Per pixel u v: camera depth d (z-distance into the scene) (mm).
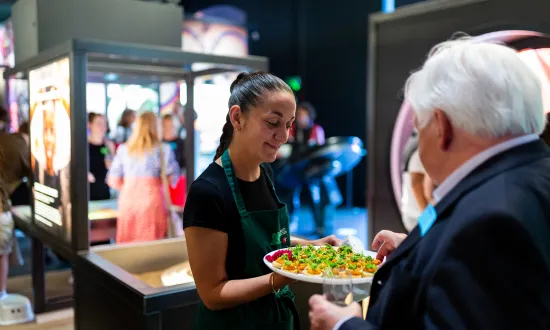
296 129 6359
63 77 2568
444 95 880
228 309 1353
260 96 1312
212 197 1279
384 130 2680
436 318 762
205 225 1268
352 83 8289
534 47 2055
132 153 3355
